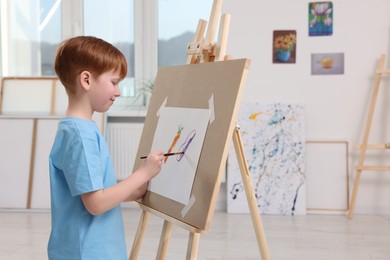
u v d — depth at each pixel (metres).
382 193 4.26
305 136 4.28
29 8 4.75
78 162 1.40
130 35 4.69
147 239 3.37
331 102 4.29
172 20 4.64
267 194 4.27
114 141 4.50
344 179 4.28
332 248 3.15
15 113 4.61
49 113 4.58
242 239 3.38
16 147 4.44
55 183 1.49
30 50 4.79
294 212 4.24
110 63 1.47
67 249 1.47
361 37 4.22
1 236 3.46
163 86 2.06
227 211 4.32
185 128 1.76
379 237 3.43
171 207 1.70
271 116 4.30
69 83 1.48
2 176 4.42
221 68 1.66
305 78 4.30
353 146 4.28
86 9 4.69
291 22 4.29
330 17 4.24
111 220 1.53
